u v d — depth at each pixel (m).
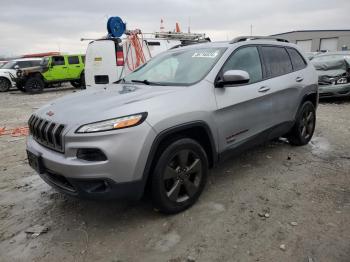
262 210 3.44
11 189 4.20
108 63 10.41
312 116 5.54
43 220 3.40
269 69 4.54
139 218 3.36
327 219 3.22
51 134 3.06
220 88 3.72
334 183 4.05
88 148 2.81
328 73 10.13
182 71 3.94
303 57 5.41
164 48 11.55
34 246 2.97
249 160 4.89
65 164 2.86
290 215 3.32
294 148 5.42
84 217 3.43
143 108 3.04
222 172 4.46
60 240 3.04
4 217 3.49
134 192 3.00
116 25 10.40
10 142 6.60
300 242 2.88
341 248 2.78
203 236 3.02
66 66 18.73
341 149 5.36
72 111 3.14
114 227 3.22
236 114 3.86
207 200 3.68
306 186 3.98
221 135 3.70
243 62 4.15
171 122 3.13
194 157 3.46
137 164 2.93
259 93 4.17
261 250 2.80
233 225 3.18
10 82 19.06
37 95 16.78
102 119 2.88
